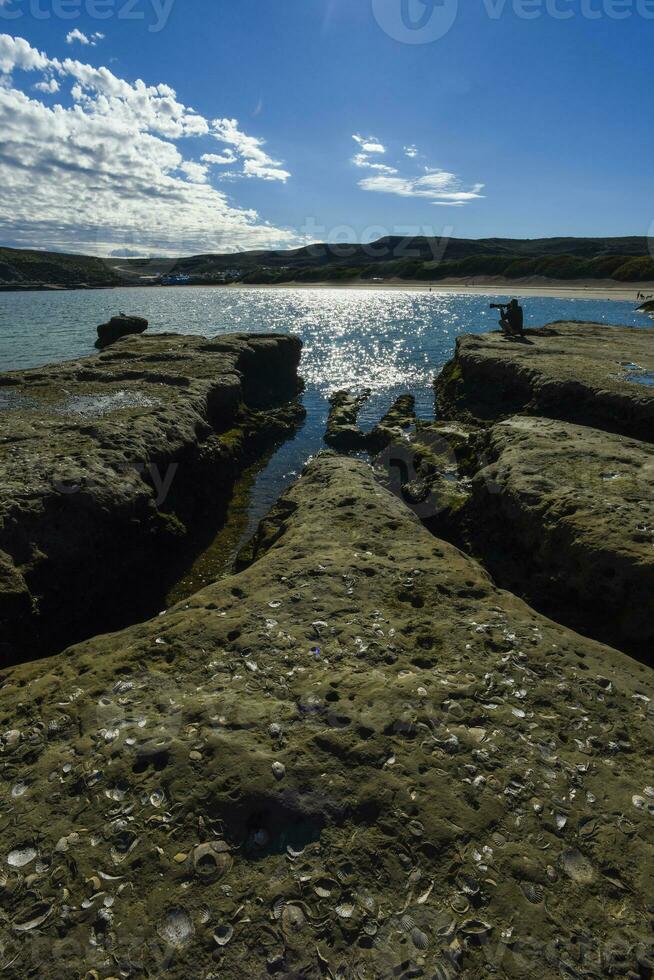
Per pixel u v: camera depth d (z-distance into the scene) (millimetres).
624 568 7445
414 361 35094
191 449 13422
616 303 65812
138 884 3527
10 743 4605
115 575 9531
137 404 14867
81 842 3773
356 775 4227
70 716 4852
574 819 3971
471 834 3834
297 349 29531
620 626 7430
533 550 8945
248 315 64062
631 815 4012
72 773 4273
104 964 3141
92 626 8953
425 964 3133
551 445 11398
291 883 3533
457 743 4535
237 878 3570
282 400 24750
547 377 16156
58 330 45312
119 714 4840
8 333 42781
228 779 4156
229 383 18422
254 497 14945
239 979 3080
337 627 6008
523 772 4301
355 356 36969
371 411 23375
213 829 3850
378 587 6824
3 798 4098
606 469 10148
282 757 4348
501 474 10477
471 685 5164
